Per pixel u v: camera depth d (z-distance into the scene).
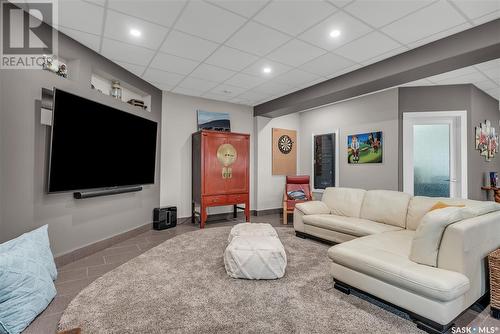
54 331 1.66
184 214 4.99
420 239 1.84
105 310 1.88
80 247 2.98
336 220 3.34
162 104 4.76
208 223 5.00
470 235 1.73
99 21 2.53
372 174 4.82
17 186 2.29
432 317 1.61
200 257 3.02
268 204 5.96
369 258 1.95
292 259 2.95
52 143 2.47
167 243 3.58
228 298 2.06
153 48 3.09
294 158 6.31
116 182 3.42
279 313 1.86
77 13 2.40
